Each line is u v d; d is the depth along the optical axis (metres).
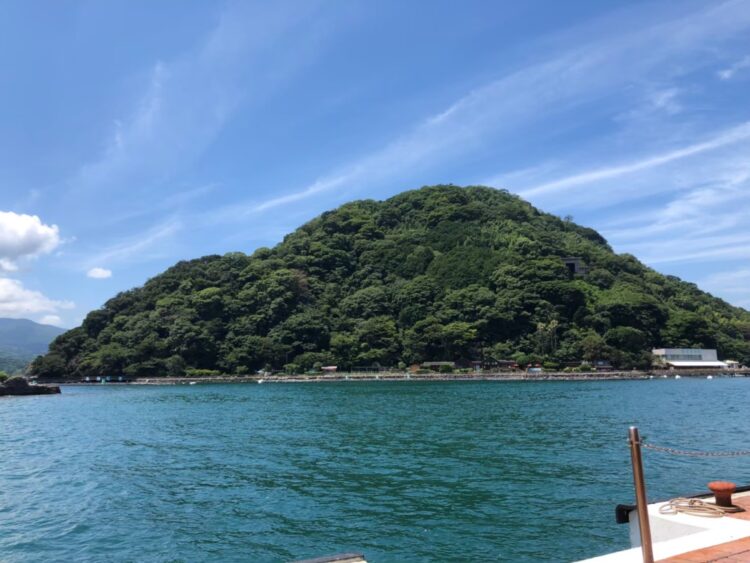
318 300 192.88
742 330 188.00
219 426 50.50
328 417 55.72
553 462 29.62
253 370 164.88
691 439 38.06
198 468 30.48
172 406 76.19
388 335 164.75
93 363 166.38
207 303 179.62
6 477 29.03
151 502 23.34
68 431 49.19
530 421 48.94
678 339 163.62
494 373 141.00
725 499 12.12
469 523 19.19
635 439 8.90
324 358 161.88
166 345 166.75
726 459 29.42
